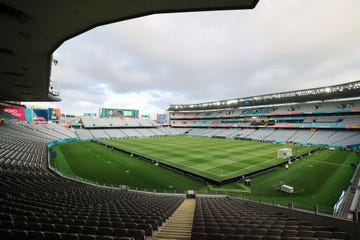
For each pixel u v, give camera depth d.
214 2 7.37
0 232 4.20
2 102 44.91
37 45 11.51
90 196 10.99
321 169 25.48
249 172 24.05
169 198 15.09
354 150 38.50
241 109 80.81
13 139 32.66
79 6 7.70
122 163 30.05
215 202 13.03
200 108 90.56
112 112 87.12
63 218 6.09
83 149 42.50
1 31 9.78
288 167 27.25
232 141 58.31
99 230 5.00
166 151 39.69
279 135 58.56
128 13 8.27
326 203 15.63
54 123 65.62
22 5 7.58
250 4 7.51
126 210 8.18
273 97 63.31
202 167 26.66
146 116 101.62
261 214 8.89
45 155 27.77
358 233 5.25
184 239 5.77
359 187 15.47
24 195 9.20
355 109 49.53
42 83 22.34
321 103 58.22
